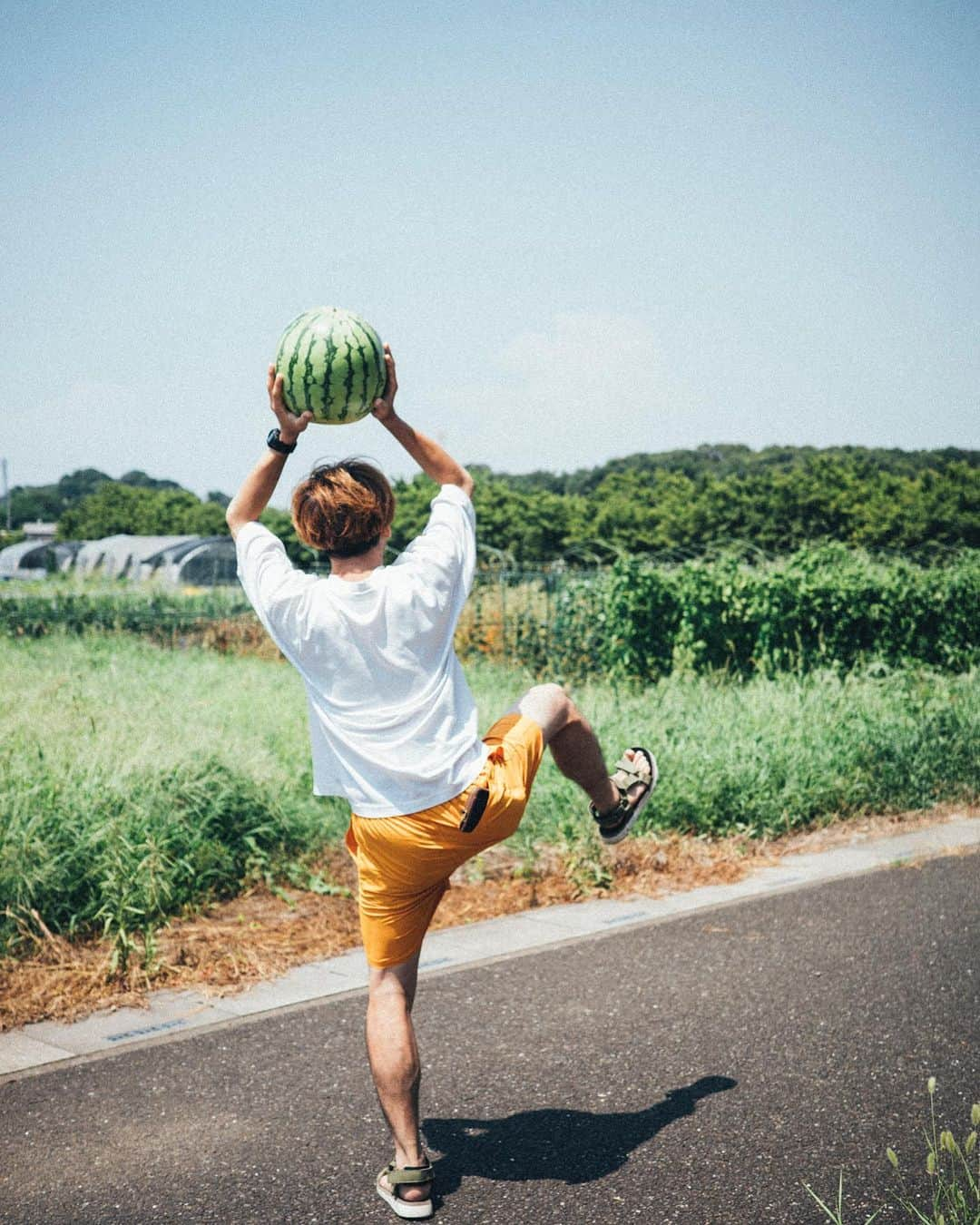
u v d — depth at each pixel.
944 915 6.09
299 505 3.20
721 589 13.28
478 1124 3.72
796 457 117.81
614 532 55.50
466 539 3.29
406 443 3.38
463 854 3.05
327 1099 3.94
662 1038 4.43
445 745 3.04
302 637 3.07
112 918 5.45
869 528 50.47
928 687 11.70
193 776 6.64
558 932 5.91
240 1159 3.51
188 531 93.88
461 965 5.38
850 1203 3.16
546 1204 3.20
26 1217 3.18
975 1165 3.35
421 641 3.09
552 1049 4.34
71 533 101.19
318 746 3.20
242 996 4.98
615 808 3.53
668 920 6.08
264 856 6.41
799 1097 3.87
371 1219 3.14
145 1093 3.99
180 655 15.70
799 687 11.05
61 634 18.56
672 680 11.96
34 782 6.13
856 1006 4.74
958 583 15.02
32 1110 3.87
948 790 9.16
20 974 5.11
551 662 14.12
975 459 70.81
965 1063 4.14
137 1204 3.24
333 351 3.13
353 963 5.43
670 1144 3.54
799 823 8.28
